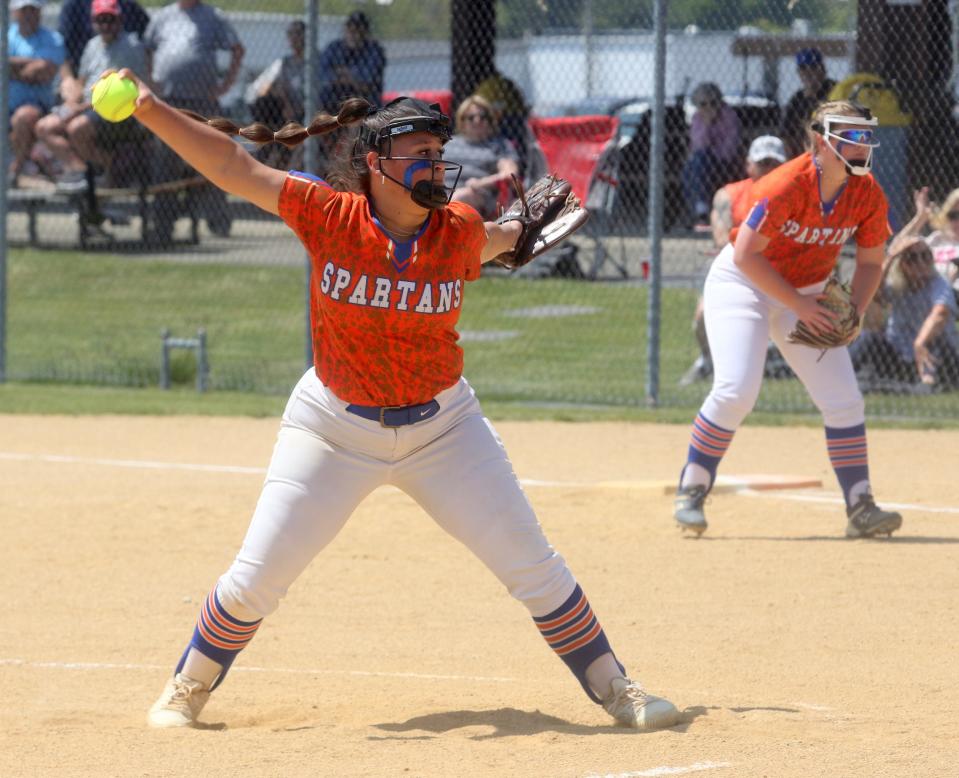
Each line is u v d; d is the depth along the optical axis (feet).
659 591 72.23
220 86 190.70
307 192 43.29
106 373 152.15
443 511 46.14
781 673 56.80
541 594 46.50
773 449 116.37
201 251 217.15
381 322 43.47
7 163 148.87
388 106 43.42
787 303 78.13
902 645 61.31
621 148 189.06
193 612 69.15
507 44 245.86
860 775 40.34
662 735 45.65
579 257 204.64
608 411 132.67
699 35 207.62
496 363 152.56
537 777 40.34
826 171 76.38
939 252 137.69
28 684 55.47
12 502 95.81
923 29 148.56
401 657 60.44
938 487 100.12
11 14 205.16
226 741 45.14
